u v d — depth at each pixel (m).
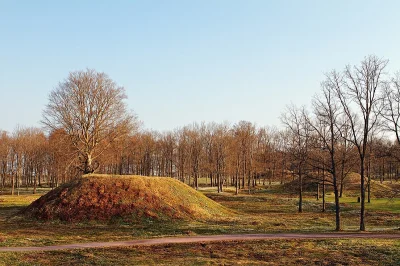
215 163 85.50
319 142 41.19
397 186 77.81
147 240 28.56
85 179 44.66
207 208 45.53
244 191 83.50
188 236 30.45
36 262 21.91
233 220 40.28
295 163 54.88
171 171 95.56
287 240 28.08
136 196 42.12
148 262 21.95
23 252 23.77
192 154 90.69
